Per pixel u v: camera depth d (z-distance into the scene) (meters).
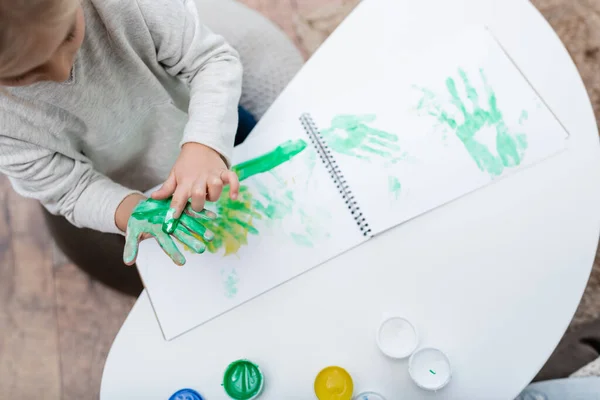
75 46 0.59
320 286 0.69
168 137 0.94
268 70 0.98
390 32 0.78
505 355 0.66
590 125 0.73
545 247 0.69
